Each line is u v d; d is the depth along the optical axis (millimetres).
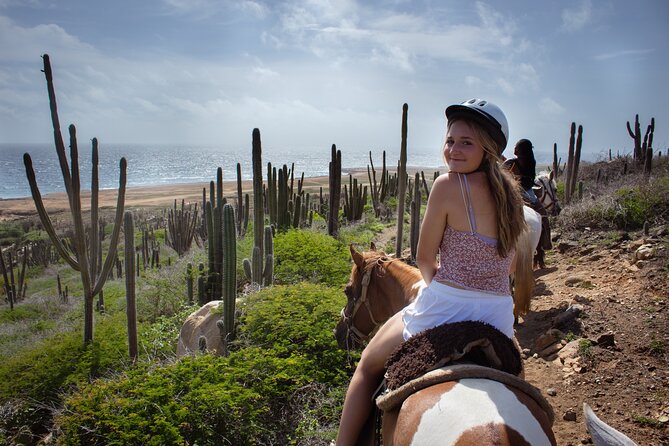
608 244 8805
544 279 8125
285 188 15641
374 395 2486
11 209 70438
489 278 2275
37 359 8594
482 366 2129
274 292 7348
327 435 4617
